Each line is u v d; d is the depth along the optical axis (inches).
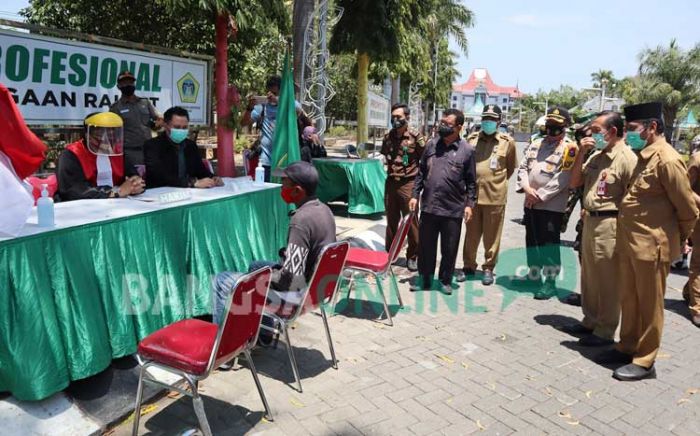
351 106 1242.6
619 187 160.7
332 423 118.7
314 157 349.1
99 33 343.6
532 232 213.3
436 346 162.9
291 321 131.3
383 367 147.3
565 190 205.3
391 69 481.7
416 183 216.4
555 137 204.8
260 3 268.4
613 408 129.4
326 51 349.1
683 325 189.8
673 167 133.0
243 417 119.9
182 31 349.4
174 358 101.4
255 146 285.0
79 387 117.9
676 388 140.6
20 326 103.0
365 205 339.3
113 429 114.0
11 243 101.0
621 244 146.2
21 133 110.6
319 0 337.7
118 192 157.5
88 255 117.5
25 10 358.3
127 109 217.3
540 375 145.6
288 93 219.9
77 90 223.8
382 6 386.9
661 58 1261.1
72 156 157.9
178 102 269.7
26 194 107.9
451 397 132.0
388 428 117.5
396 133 229.8
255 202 184.2
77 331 112.7
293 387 134.3
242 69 399.5
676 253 140.9
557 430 119.1
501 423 121.1
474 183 204.5
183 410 121.9
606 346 165.5
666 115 1254.3
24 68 204.1
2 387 106.0
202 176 200.5
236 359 143.7
